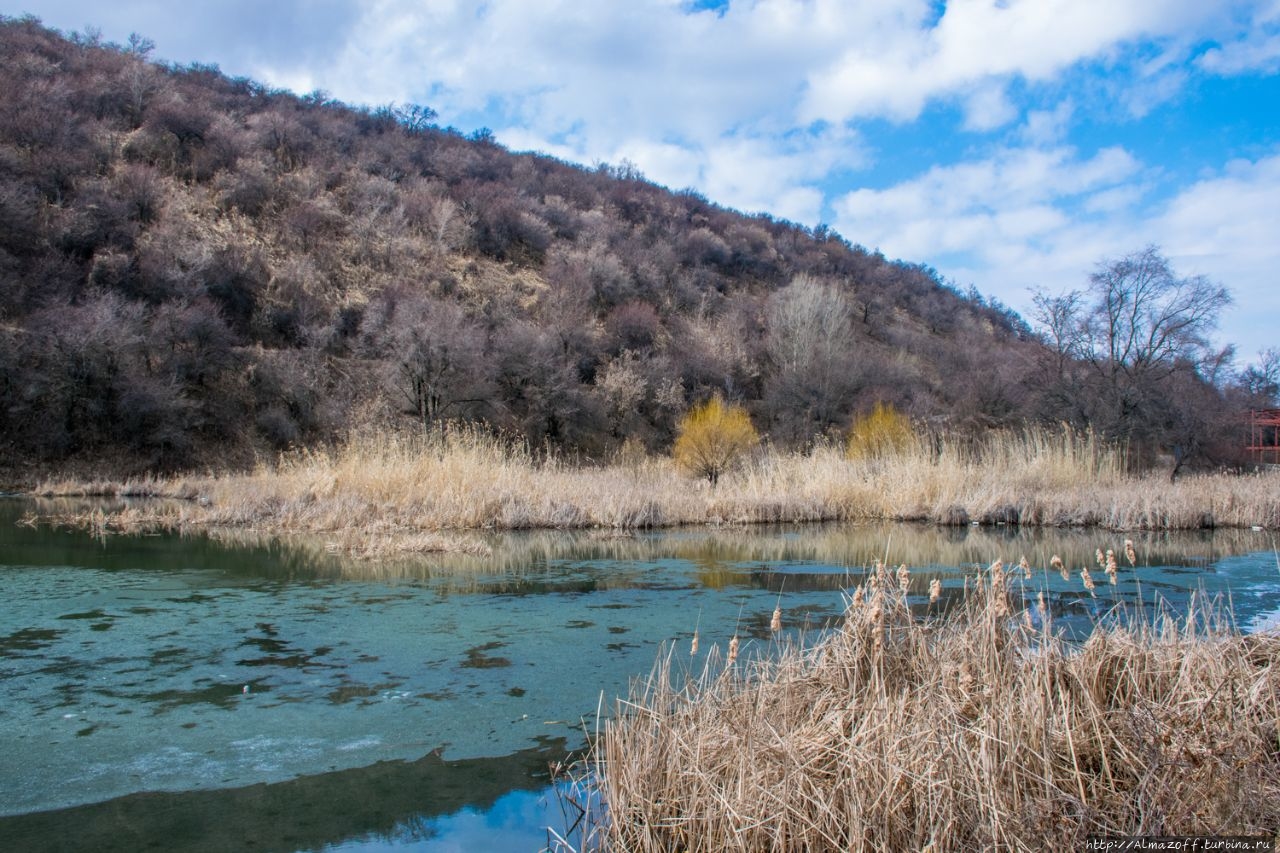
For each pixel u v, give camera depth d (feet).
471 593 29.58
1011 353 158.92
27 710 17.44
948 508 53.88
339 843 11.98
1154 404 92.22
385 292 147.54
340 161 193.16
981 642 14.75
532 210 208.13
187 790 13.75
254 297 135.85
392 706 17.76
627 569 34.88
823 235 288.71
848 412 144.87
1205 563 37.01
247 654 21.68
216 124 176.76
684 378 155.74
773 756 12.05
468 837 12.17
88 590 29.73
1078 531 50.06
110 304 109.91
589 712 17.43
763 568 35.14
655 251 204.33
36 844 11.90
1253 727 12.32
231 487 68.85
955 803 10.65
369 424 105.70
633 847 11.39
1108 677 14.39
